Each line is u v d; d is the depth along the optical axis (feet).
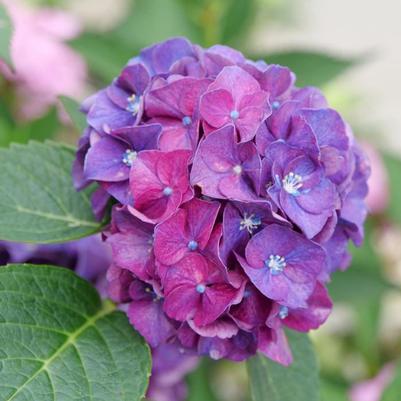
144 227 2.09
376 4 6.40
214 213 2.02
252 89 2.09
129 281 2.14
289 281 2.07
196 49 2.19
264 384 2.27
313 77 2.79
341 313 3.35
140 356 2.14
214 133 2.03
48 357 2.10
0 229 2.22
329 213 2.07
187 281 2.05
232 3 2.97
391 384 2.66
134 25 2.91
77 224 2.28
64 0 3.41
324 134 2.12
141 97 2.11
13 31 2.29
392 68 6.19
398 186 3.00
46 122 2.81
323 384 3.03
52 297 2.17
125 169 2.13
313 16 5.82
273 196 2.03
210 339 2.13
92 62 2.85
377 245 3.20
